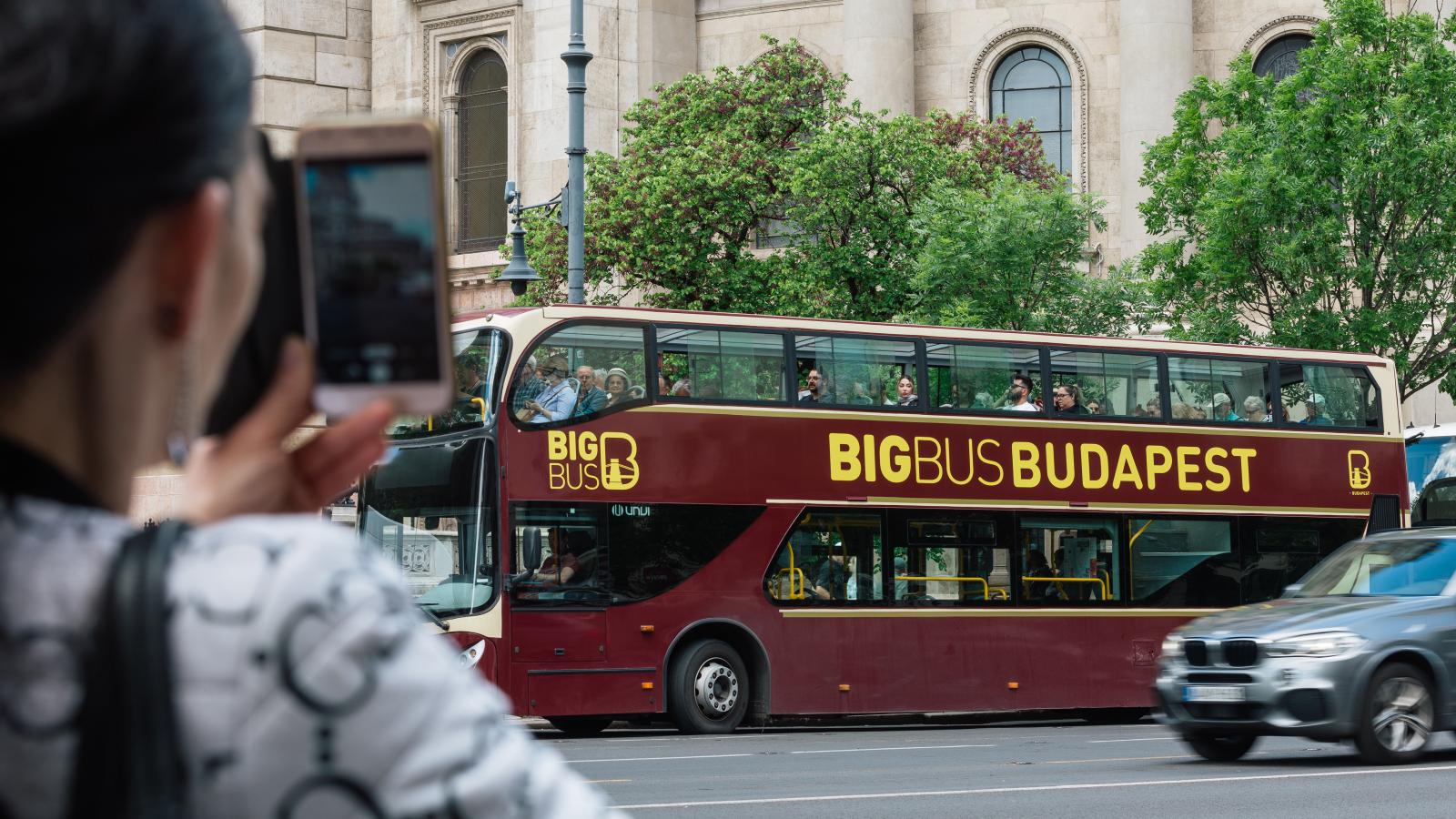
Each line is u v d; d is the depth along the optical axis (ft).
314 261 4.76
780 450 67.82
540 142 144.87
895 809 38.11
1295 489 77.15
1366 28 101.65
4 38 3.64
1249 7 141.08
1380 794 40.88
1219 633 48.65
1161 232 109.40
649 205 114.11
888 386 70.33
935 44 145.69
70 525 3.99
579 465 64.23
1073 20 143.54
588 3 143.33
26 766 3.85
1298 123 100.89
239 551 4.01
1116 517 73.72
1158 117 137.08
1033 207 109.19
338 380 4.78
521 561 62.95
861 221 112.47
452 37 150.20
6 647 3.88
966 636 70.44
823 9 147.13
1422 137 98.58
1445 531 51.90
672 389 66.33
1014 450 72.18
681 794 41.27
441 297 4.76
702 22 149.79
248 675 3.90
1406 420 134.31
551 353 64.44
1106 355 74.69
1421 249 99.96
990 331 72.64
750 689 67.51
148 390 4.08
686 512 65.98
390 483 64.90
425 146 4.76
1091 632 72.74
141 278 3.98
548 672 63.05
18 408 3.92
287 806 3.89
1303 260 99.55
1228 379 76.89
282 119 149.89
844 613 68.28
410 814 3.94
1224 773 46.47
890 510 69.46
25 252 3.79
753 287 114.93
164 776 3.86
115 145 3.81
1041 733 67.41
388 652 3.99
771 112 118.93
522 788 4.12
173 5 3.86
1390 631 47.70
